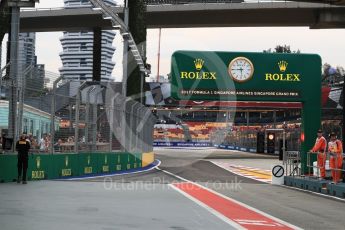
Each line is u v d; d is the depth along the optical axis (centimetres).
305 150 2239
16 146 1675
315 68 2306
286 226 972
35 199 1225
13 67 1714
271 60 2331
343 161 1764
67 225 851
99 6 2175
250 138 6788
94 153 2441
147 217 996
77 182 1833
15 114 1733
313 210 1258
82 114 2312
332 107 4669
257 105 4334
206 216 1057
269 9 7238
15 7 1716
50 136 1989
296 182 2012
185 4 7369
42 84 1914
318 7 7106
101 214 1006
